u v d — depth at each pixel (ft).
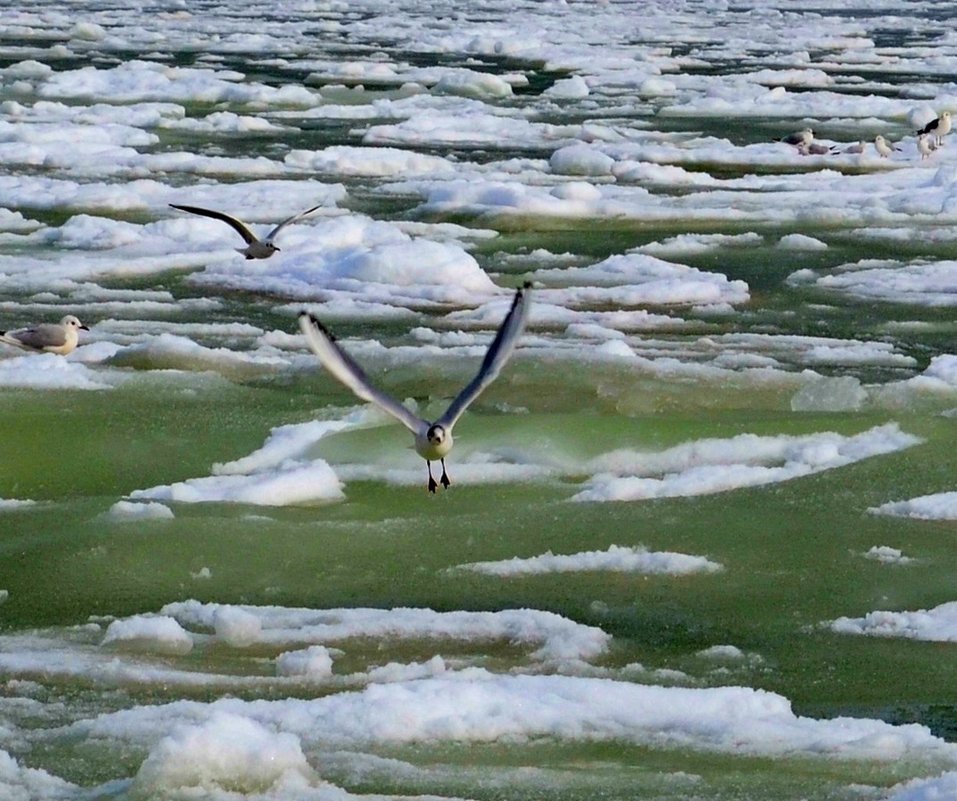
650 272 67.67
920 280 67.10
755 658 31.37
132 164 92.79
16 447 43.24
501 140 106.32
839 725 27.14
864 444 44.06
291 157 93.40
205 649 31.19
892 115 121.70
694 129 114.32
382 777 24.62
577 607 34.06
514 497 40.57
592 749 26.07
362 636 31.73
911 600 34.68
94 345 53.16
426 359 50.85
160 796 23.18
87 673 29.50
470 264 66.03
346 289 64.64
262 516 38.83
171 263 68.54
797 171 97.14
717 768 25.40
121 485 41.55
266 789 23.39
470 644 31.53
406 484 41.22
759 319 61.62
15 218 75.92
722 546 37.42
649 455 43.14
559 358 50.06
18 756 25.67
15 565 35.76
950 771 25.18
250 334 57.77
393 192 86.17
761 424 44.75
